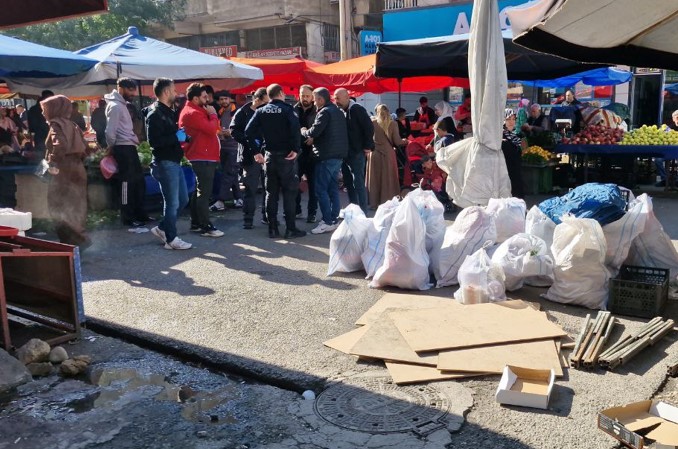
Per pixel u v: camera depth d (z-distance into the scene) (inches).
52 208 273.1
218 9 1077.8
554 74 447.8
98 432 123.9
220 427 125.3
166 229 282.0
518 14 169.5
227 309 197.3
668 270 193.2
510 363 147.3
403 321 174.2
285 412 131.3
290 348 163.8
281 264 254.4
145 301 207.2
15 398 139.8
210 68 375.6
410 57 351.3
